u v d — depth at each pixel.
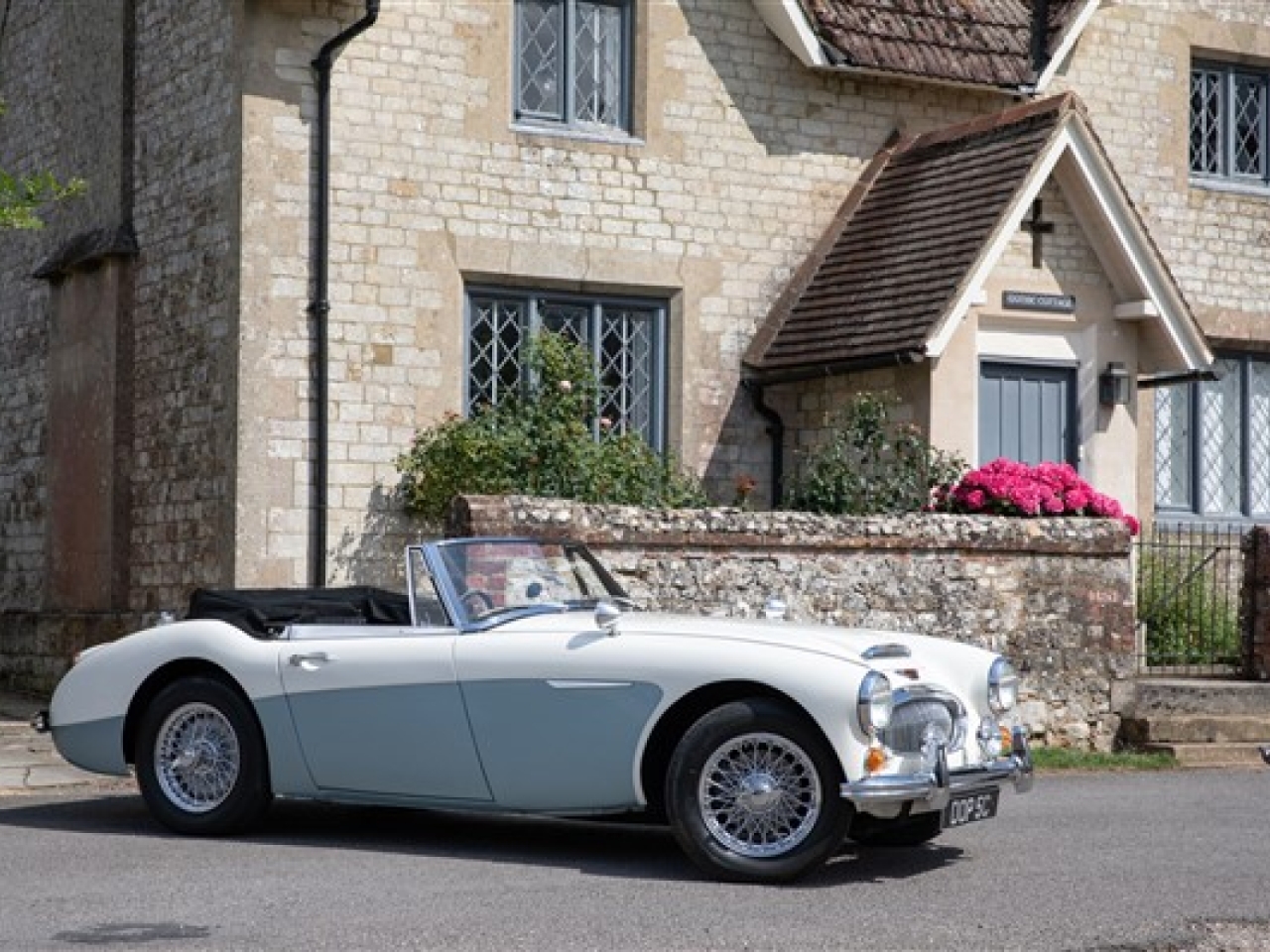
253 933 9.15
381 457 19.27
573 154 20.44
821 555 17.05
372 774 11.74
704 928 9.40
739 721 10.69
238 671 12.07
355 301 19.23
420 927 9.30
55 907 9.78
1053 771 16.81
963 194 20.36
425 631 11.77
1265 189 24.48
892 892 10.49
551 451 19.02
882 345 19.55
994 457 20.33
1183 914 9.98
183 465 19.67
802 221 21.62
